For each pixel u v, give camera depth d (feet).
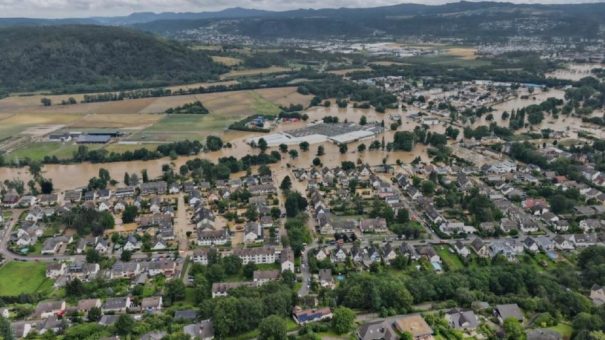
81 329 522.47
